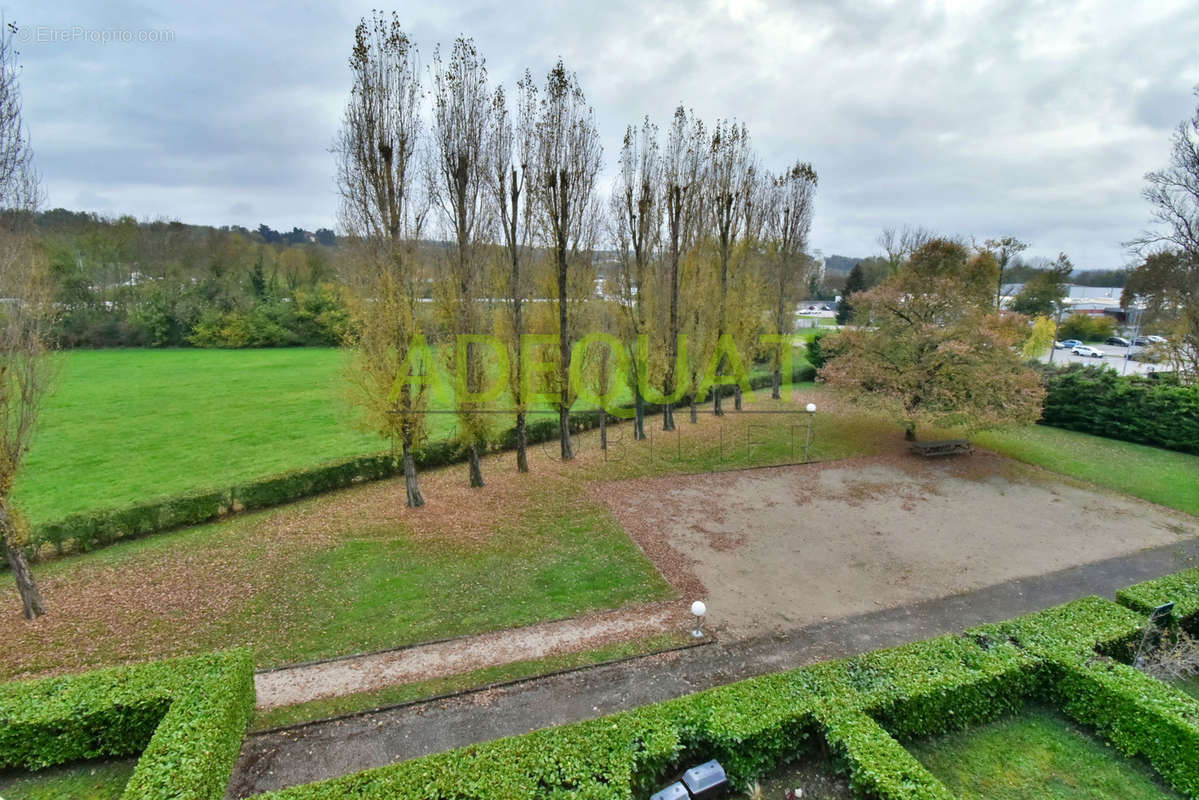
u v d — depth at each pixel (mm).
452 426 22516
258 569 11422
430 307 14648
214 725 6242
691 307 22406
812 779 6215
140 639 9227
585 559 11836
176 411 24844
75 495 15820
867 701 6531
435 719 7418
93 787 6316
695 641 9062
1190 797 5914
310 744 6992
